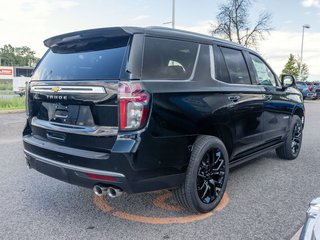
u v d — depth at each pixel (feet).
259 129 16.15
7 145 24.49
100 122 10.28
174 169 11.00
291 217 12.18
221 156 12.89
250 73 15.85
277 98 17.78
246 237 10.73
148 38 10.99
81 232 11.07
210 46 13.47
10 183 15.75
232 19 94.53
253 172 17.85
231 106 13.56
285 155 20.33
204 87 12.32
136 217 12.20
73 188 15.12
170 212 12.62
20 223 11.68
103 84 10.14
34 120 12.76
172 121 10.73
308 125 38.40
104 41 11.22
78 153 10.50
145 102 9.97
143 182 10.22
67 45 12.39
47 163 11.44
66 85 11.03
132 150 9.74
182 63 12.00
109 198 13.97
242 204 13.38
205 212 12.42
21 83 101.71
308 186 15.60
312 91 102.27
